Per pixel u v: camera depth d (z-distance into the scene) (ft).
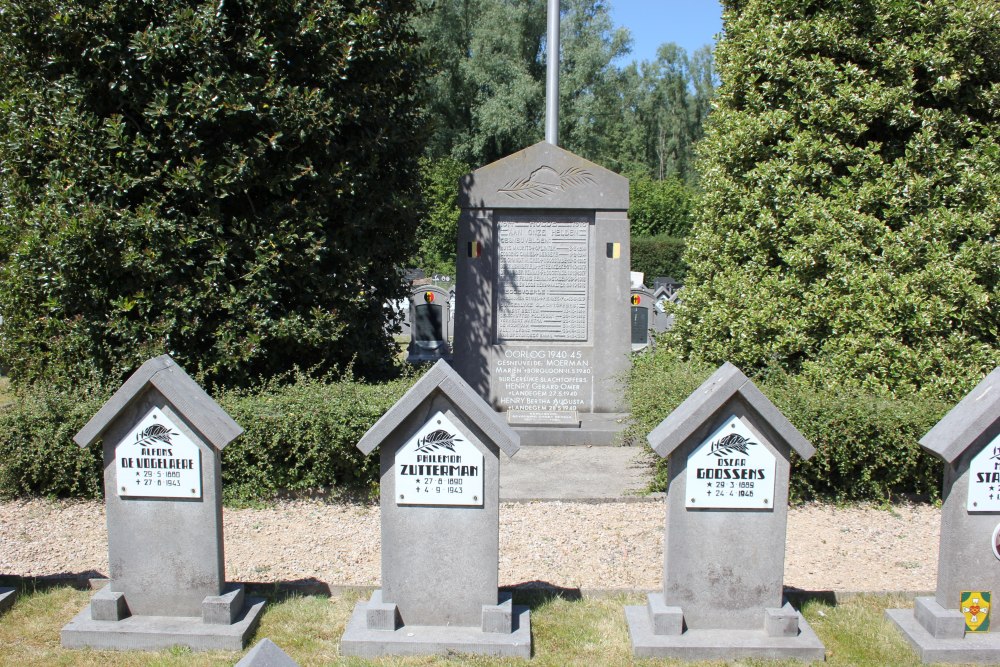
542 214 34.37
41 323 28.12
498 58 113.09
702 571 15.89
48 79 26.63
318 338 28.35
